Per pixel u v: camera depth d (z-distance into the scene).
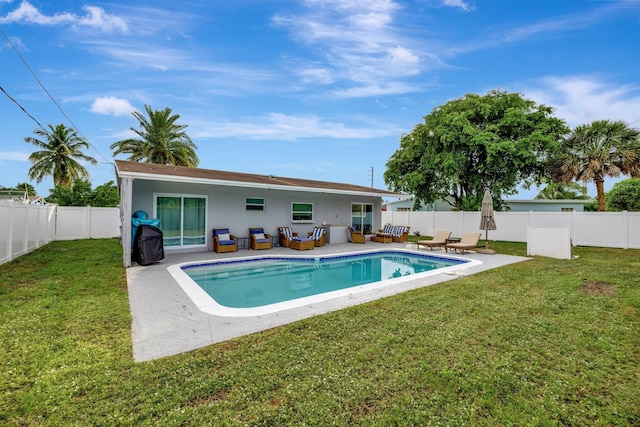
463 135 17.33
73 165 27.33
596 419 2.46
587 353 3.50
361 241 15.10
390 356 3.40
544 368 3.19
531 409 2.56
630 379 3.00
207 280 8.06
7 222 8.86
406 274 9.19
